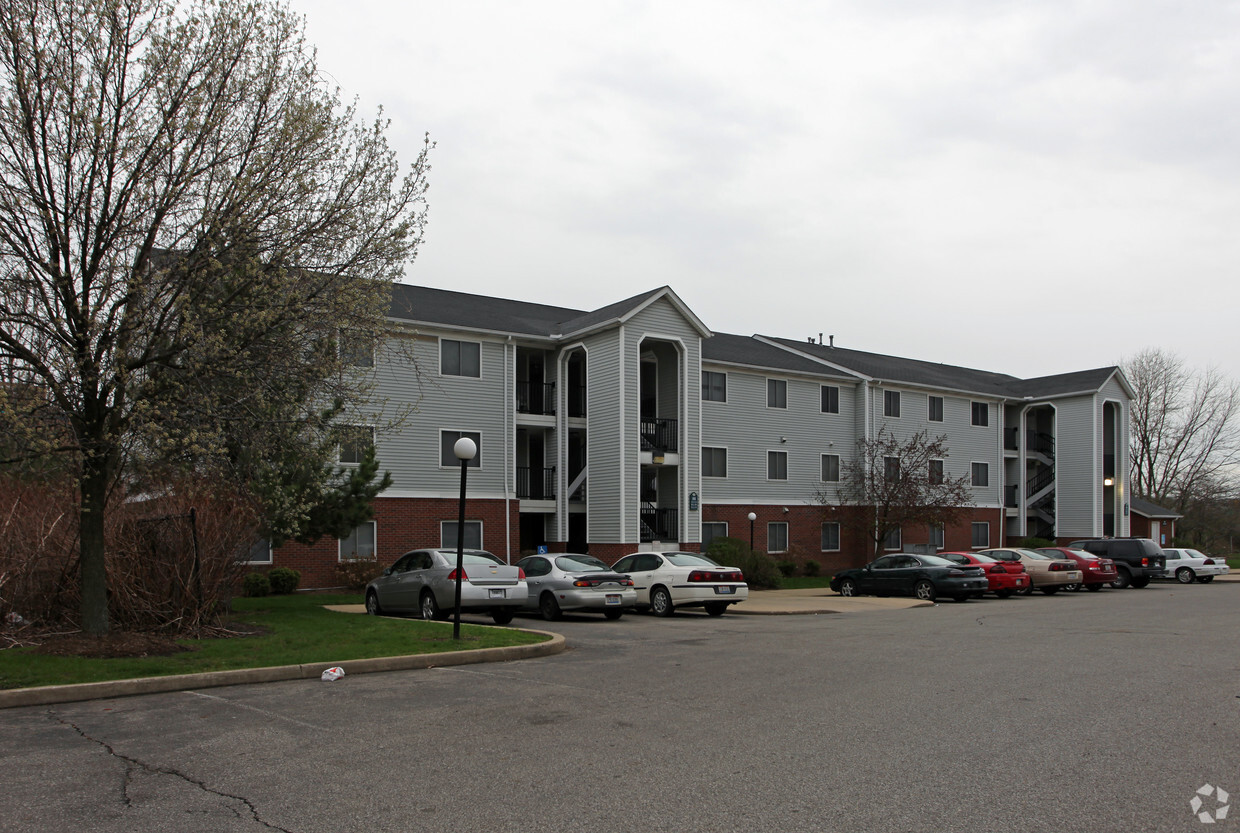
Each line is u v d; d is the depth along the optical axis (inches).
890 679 410.9
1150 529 1999.3
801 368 1470.2
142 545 533.0
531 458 1250.6
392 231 510.9
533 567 773.3
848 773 250.1
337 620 614.2
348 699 368.8
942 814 214.1
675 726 312.2
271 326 466.6
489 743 289.0
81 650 442.0
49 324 427.5
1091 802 222.1
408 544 1053.2
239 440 488.7
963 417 1695.4
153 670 406.6
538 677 423.8
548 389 1226.0
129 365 442.0
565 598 732.0
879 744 283.1
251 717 333.1
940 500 1390.3
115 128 431.5
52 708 352.5
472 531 1102.4
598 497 1175.0
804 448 1466.5
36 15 420.2
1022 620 727.1
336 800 229.5
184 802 228.8
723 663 467.8
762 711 337.1
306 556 981.8
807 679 412.2
